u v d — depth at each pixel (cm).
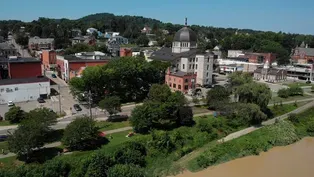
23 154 5784
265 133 7925
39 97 10188
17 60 11588
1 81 9850
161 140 6544
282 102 10975
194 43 13538
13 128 7281
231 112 8456
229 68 17138
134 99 10575
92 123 6362
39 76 11338
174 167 6072
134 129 7369
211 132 7588
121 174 4962
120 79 10325
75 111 8825
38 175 4841
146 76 11100
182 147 6838
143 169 5700
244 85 9200
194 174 5916
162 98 7975
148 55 16088
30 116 6600
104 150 5922
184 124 7938
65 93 11031
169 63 12188
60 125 7562
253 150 7056
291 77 16700
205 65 12725
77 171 5222
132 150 5978
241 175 5966
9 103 9325
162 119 7512
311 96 12225
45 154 5916
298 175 6062
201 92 11556
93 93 10075
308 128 8569
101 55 14762
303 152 7262
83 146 6225
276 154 7088
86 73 9662
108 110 7906
